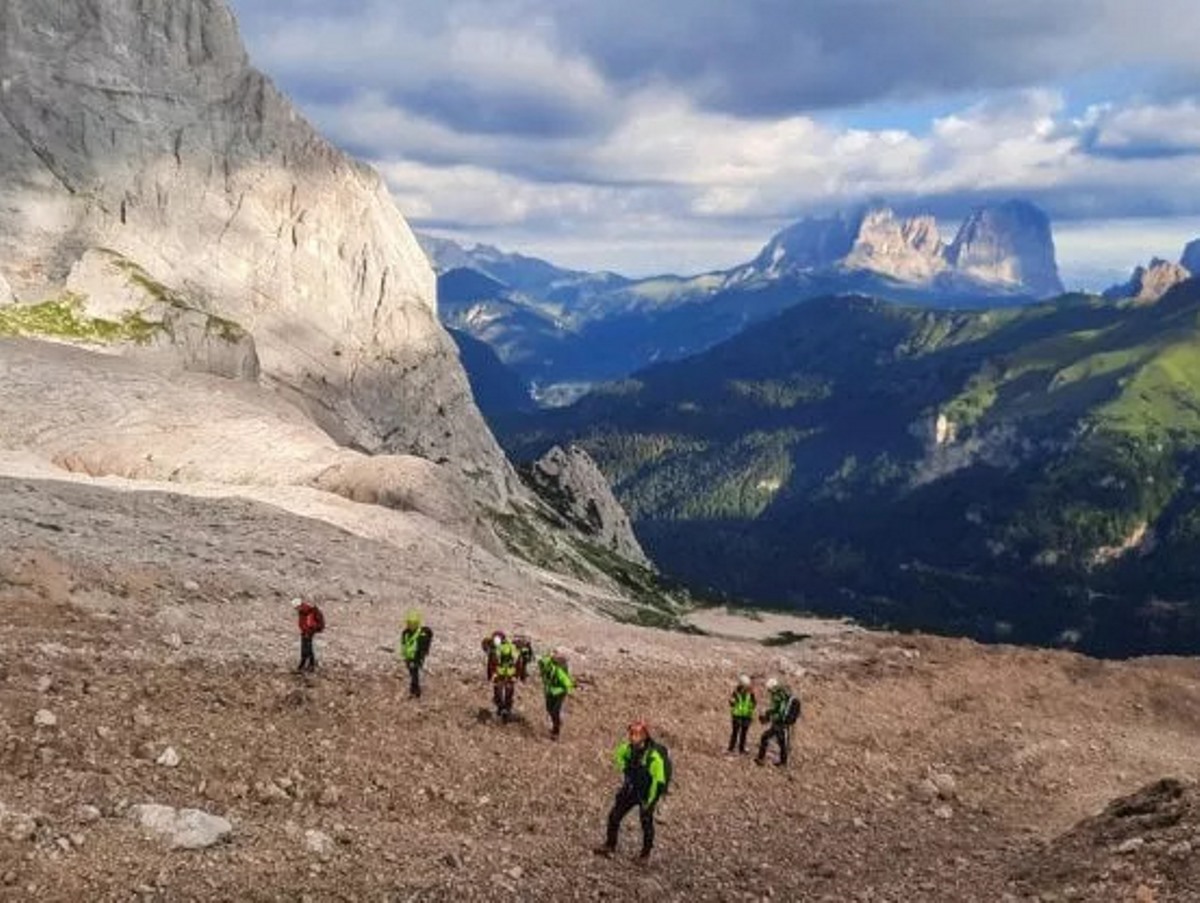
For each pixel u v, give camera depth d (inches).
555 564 5600.4
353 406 5959.6
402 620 1525.6
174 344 4810.5
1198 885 737.6
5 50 5280.5
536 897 731.4
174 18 5713.6
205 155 5718.5
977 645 2030.0
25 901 573.9
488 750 1027.9
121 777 762.2
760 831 1011.9
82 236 5310.0
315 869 686.5
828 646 1925.4
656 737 1213.1
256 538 1924.2
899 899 849.5
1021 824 1200.2
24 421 3085.6
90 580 1301.7
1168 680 1950.1
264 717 956.0
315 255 6033.5
